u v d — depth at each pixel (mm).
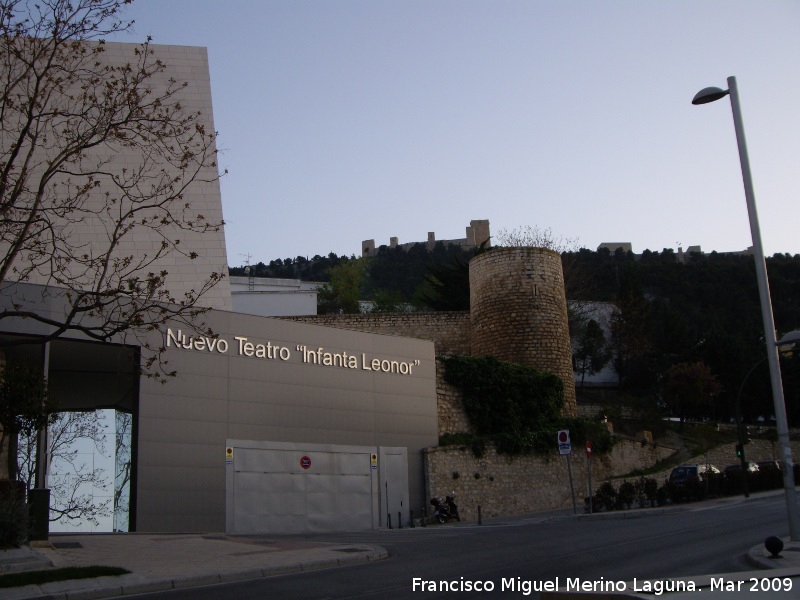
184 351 28031
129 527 25703
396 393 34438
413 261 127500
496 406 38219
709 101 18438
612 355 65500
